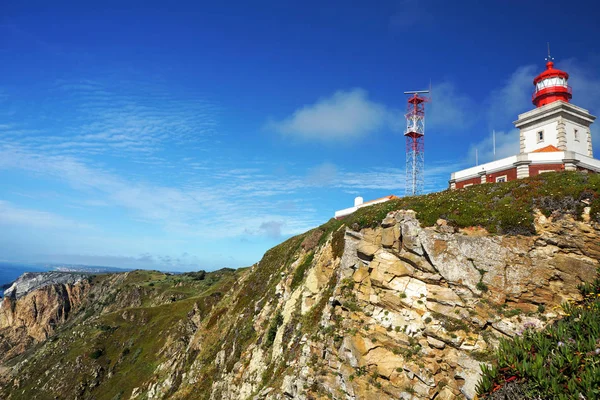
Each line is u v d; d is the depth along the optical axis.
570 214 25.00
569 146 39.44
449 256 26.95
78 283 186.75
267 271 58.03
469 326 24.30
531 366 14.32
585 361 13.88
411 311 26.83
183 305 106.62
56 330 165.62
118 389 80.88
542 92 43.44
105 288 184.75
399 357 25.44
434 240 27.77
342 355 28.11
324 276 38.69
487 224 27.00
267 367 37.34
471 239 26.62
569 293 23.31
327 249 40.56
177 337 85.56
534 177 29.28
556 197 26.08
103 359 95.06
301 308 38.59
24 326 167.75
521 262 24.98
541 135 41.38
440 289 26.62
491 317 24.03
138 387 71.81
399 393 24.27
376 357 26.27
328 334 30.36
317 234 49.97
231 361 45.16
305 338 33.16
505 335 23.14
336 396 26.88
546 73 43.66
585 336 15.67
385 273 29.41
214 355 51.88
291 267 48.91
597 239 23.67
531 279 24.36
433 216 28.88
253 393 35.91
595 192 25.03
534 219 25.88
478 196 29.45
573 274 23.56
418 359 24.72
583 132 40.88
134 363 88.62
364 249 31.56
